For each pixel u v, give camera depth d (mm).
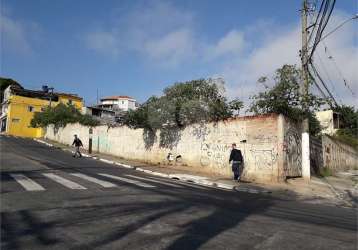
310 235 7090
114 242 6113
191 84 24734
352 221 8969
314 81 17906
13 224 7062
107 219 7695
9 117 73062
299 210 10352
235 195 13195
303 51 17484
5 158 21234
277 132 17625
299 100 18328
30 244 5902
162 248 5867
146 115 26812
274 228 7539
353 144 32625
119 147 31750
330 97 19578
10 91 77000
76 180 13570
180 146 23969
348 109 39219
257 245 6262
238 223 7871
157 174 20547
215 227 7387
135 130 29328
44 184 12086
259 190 15023
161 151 25812
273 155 17672
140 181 14992
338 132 36594
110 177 15531
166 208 9156
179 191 12875
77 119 52156
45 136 59000
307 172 18000
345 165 29047
